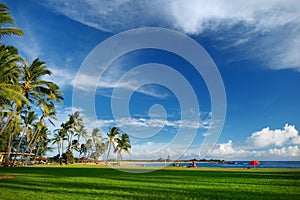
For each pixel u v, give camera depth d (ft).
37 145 194.29
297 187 39.93
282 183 45.57
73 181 49.24
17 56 74.59
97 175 65.05
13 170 86.07
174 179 54.44
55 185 42.70
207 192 35.17
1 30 62.80
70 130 190.70
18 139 182.09
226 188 39.29
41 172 75.66
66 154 192.44
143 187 40.42
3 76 71.41
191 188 39.29
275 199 29.73
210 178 57.06
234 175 66.54
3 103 87.20
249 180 51.75
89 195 32.65
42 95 96.02
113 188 39.09
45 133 172.76
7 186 41.04
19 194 33.14
